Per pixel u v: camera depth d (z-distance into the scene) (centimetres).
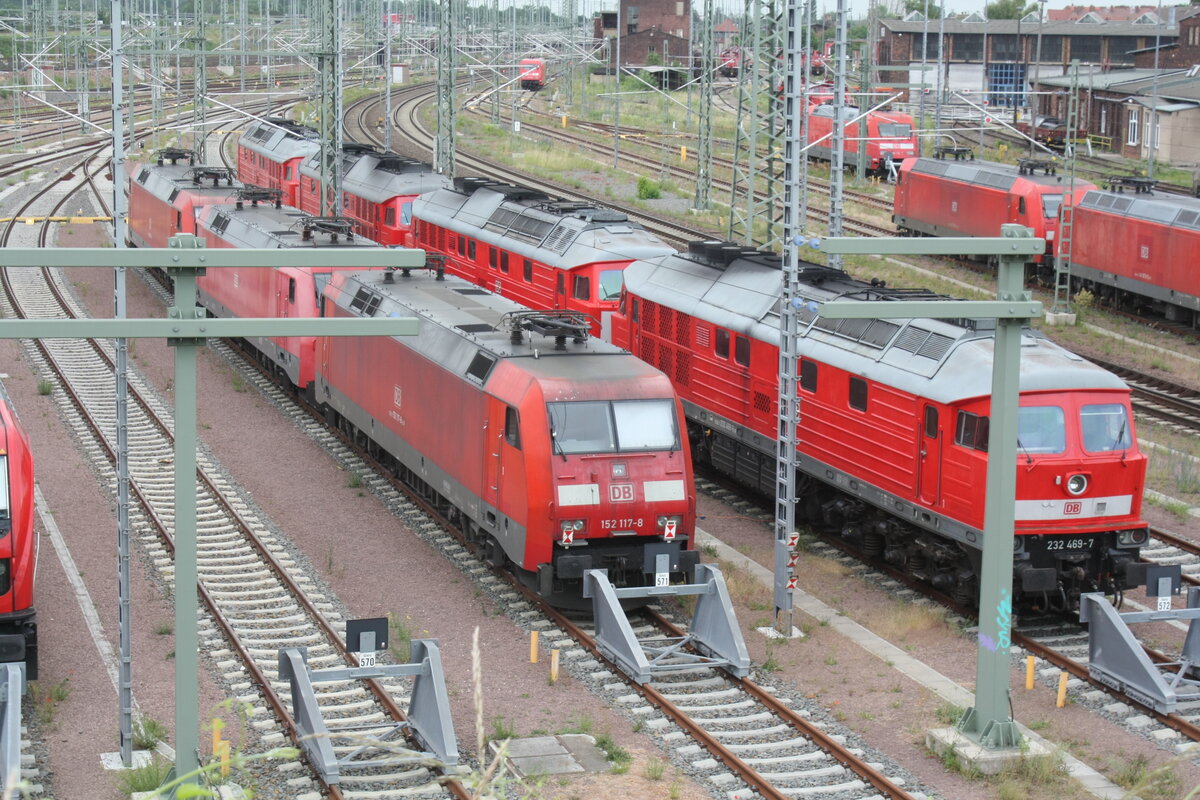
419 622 2062
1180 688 1822
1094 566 2064
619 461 2053
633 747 1667
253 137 5884
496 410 2123
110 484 2661
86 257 1326
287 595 2158
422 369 2436
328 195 4788
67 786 1547
